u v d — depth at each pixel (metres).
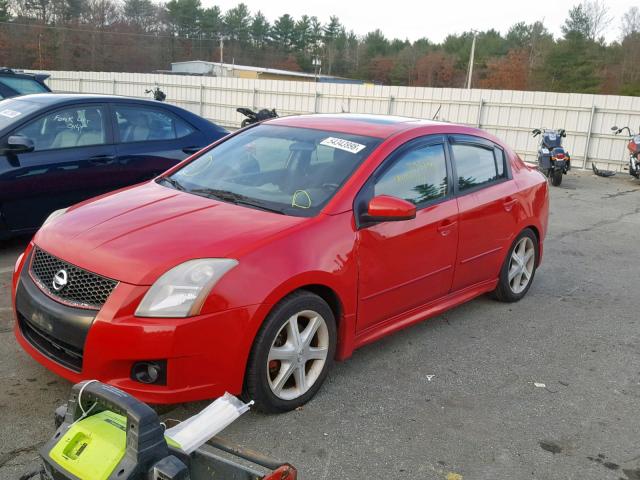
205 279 2.96
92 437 1.78
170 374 2.90
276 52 93.69
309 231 3.40
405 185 4.08
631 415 3.63
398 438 3.22
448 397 3.70
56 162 5.85
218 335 2.96
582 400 3.78
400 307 4.09
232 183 4.02
